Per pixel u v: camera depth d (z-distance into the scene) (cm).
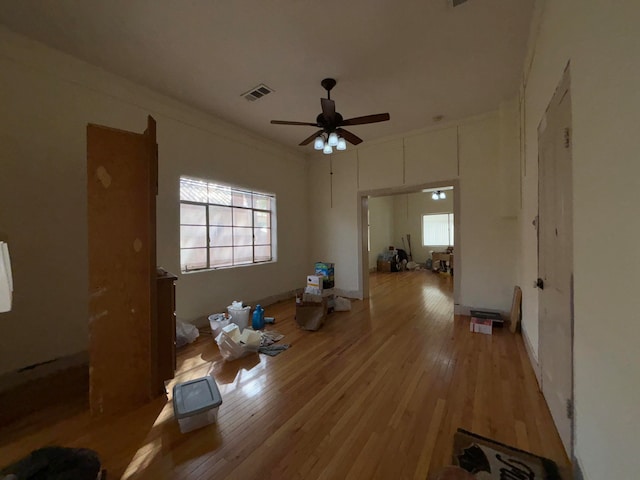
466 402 195
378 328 356
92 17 213
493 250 386
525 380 224
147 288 205
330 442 160
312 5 202
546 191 190
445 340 312
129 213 199
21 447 160
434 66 279
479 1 200
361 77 296
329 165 547
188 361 267
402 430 168
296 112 379
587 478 118
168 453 154
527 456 146
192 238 374
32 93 241
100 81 280
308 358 271
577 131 127
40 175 246
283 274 516
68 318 261
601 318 105
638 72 78
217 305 394
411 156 449
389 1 200
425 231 981
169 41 241
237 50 253
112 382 193
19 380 233
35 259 244
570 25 134
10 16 211
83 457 130
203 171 376
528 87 259
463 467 140
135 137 201
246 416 184
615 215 93
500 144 370
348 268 530
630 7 82
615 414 94
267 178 482
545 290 196
